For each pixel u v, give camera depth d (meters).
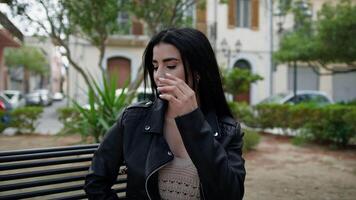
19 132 11.73
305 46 11.91
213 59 1.67
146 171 1.60
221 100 1.73
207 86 1.68
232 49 21.77
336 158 8.52
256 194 5.42
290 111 11.87
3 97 16.81
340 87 23.80
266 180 6.27
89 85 6.91
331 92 23.62
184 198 1.61
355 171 7.10
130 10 9.49
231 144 1.67
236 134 1.69
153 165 1.59
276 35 22.12
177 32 1.61
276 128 12.97
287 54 12.41
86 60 20.44
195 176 1.62
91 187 1.75
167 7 9.37
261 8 22.05
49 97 32.84
